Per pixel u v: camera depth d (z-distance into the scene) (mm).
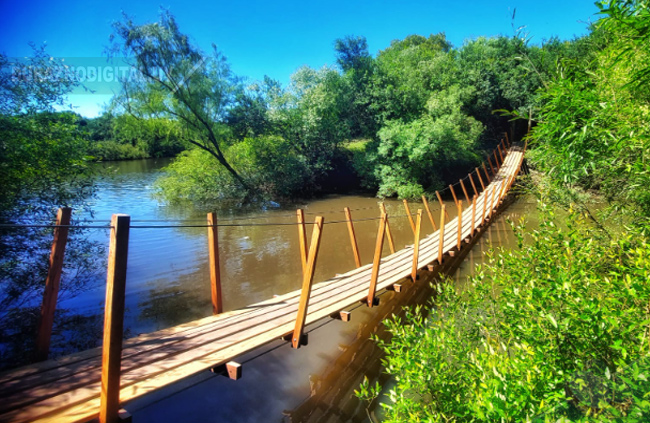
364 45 27234
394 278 7266
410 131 21672
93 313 6746
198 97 18734
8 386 3080
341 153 26000
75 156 6953
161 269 9453
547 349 2369
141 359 3684
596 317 2240
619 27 3029
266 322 4871
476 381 2711
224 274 9281
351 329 6465
